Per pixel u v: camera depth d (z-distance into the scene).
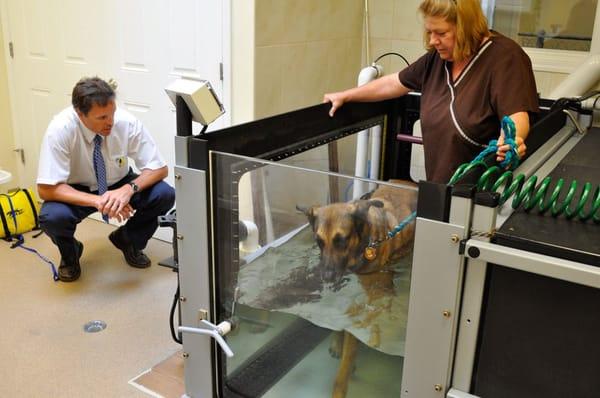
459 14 1.67
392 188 1.29
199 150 1.42
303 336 1.53
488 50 1.75
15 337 2.49
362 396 1.49
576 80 2.45
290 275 1.50
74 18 3.43
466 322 1.19
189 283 1.55
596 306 1.06
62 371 2.28
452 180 1.16
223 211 1.51
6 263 3.16
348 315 1.45
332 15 3.28
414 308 1.22
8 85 3.85
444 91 1.88
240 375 1.62
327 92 3.41
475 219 1.13
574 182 1.24
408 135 2.57
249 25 2.84
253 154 1.68
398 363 1.41
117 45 3.32
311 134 1.98
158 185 3.03
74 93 2.65
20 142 3.93
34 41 3.64
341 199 1.37
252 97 2.94
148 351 2.43
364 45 3.59
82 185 3.00
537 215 1.22
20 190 3.55
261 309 1.58
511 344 1.17
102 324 2.61
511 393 1.20
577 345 1.10
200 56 3.05
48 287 2.91
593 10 2.95
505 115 1.67
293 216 1.45
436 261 1.16
